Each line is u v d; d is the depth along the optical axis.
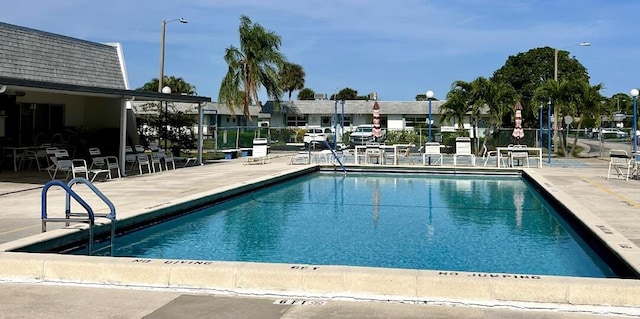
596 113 29.27
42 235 7.54
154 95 17.75
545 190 14.09
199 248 8.81
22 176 16.31
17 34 18.11
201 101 21.62
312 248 8.82
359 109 50.47
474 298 5.03
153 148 19.61
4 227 8.42
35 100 20.23
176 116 26.14
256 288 5.38
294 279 5.32
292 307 4.91
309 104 51.66
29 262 5.80
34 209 10.20
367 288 5.21
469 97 31.28
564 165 22.83
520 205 13.62
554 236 9.76
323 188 17.27
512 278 5.11
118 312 4.77
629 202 11.51
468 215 12.07
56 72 19.72
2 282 5.75
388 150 31.16
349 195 15.55
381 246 8.95
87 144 21.73
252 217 11.80
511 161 22.39
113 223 8.30
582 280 5.05
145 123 25.41
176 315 4.69
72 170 14.77
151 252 8.50
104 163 18.00
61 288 5.52
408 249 8.74
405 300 5.12
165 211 10.56
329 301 5.11
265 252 8.53
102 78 22.25
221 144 30.31
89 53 21.72
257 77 36.56
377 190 16.75
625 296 4.83
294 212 12.51
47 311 4.79
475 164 23.61
